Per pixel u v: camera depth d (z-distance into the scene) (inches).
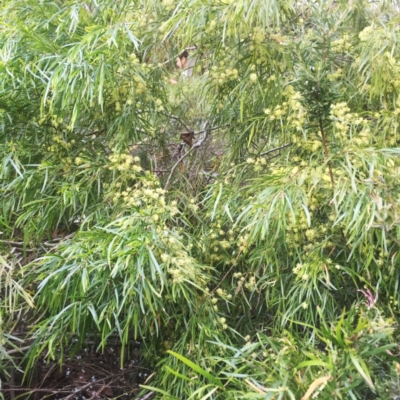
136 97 55.1
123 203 52.1
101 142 59.1
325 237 47.7
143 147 66.3
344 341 31.1
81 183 53.0
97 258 44.4
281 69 53.8
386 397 31.6
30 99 53.5
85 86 46.1
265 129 57.1
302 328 50.6
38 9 54.0
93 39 48.7
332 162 44.5
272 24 55.2
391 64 48.9
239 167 59.1
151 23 57.1
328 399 30.0
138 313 43.1
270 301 49.2
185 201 61.5
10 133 54.6
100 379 55.9
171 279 44.9
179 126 68.9
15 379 58.0
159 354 50.5
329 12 58.4
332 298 46.7
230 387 42.8
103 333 42.3
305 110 47.8
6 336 43.8
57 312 46.9
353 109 54.2
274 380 33.7
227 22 50.6
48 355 48.3
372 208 39.2
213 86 58.4
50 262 45.1
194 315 46.5
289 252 49.4
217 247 54.0
